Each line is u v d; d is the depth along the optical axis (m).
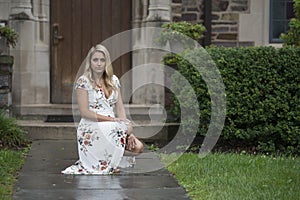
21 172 5.48
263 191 4.68
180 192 4.74
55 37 8.53
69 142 7.20
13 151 6.42
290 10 8.85
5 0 8.24
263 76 6.94
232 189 4.73
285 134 6.97
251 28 8.72
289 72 6.95
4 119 6.98
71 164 5.88
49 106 8.10
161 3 8.16
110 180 5.20
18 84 8.09
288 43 7.57
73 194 4.63
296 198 4.45
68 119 7.96
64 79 8.59
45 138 7.37
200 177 5.21
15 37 7.68
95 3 8.59
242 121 6.98
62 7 8.53
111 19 8.59
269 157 6.36
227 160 5.99
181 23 7.91
